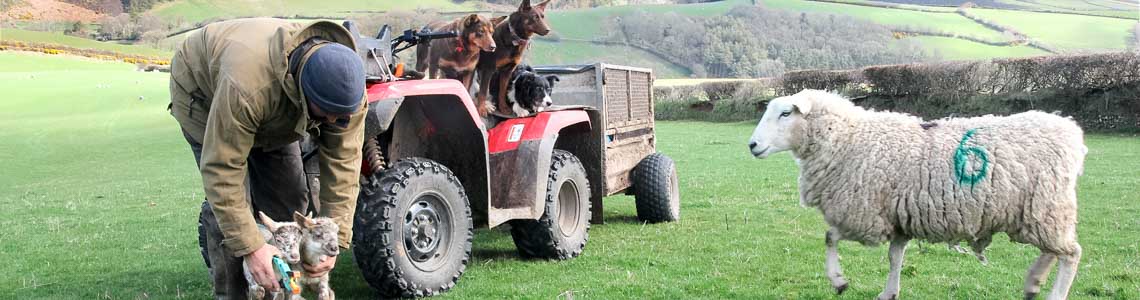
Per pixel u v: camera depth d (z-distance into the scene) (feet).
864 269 21.15
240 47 12.18
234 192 12.31
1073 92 83.20
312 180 16.81
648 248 25.02
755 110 124.06
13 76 192.34
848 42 262.26
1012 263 21.67
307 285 13.46
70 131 108.68
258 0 384.68
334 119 12.09
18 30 324.19
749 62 252.01
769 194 39.78
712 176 50.26
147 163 76.89
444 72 24.23
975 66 93.35
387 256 16.61
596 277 20.67
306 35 12.26
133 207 43.01
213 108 11.98
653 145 34.30
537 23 24.79
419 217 17.66
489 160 21.66
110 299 19.95
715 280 20.15
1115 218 29.43
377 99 16.22
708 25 274.16
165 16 358.02
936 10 305.53
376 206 16.57
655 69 251.19
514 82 24.49
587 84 27.81
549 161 21.71
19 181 65.51
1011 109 89.10
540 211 21.24
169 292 20.61
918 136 16.89
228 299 14.55
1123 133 77.66
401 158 19.10
